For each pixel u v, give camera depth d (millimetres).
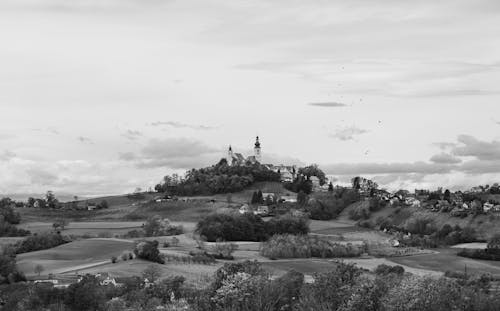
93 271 135250
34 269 142250
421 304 51312
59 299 91125
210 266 147000
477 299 56469
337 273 59156
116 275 127812
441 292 52781
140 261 146000
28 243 188125
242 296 53188
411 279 54312
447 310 52375
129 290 100688
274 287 56250
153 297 88938
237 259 168375
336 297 55219
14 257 158375
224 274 72312
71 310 89125
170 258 153500
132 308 82500
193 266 145000
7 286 114750
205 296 60812
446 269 159875
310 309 53250
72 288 91188
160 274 126562
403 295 51594
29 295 94625
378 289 52812
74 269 142375
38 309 87875
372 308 51750
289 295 57625
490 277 126125
